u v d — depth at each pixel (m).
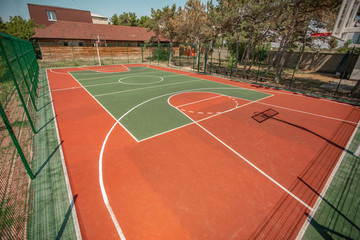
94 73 22.05
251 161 5.97
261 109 10.77
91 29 34.38
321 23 18.95
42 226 3.81
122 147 6.59
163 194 4.60
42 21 38.41
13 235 3.61
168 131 7.82
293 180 5.20
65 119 8.93
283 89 15.82
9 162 5.78
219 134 7.66
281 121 9.17
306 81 19.20
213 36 23.42
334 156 6.38
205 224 3.87
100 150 6.39
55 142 6.89
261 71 25.27
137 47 38.28
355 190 4.92
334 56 24.22
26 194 4.59
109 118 9.09
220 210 4.20
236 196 4.59
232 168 5.61
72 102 11.44
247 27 19.69
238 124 8.66
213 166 5.67
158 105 11.07
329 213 4.23
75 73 21.73
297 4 15.11
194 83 17.47
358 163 6.02
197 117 9.36
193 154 6.25
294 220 4.02
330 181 5.20
